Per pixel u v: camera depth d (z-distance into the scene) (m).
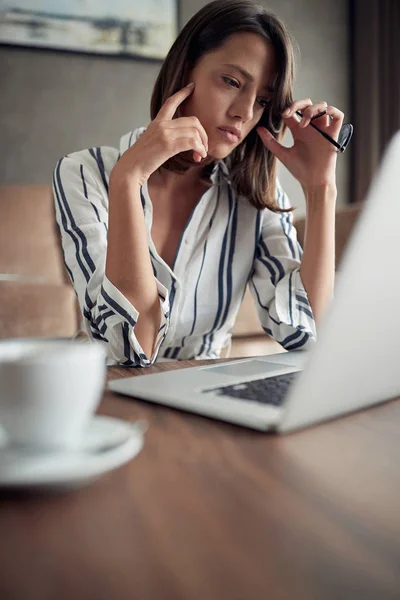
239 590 0.22
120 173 0.90
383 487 0.32
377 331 0.41
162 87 1.13
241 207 1.24
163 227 1.20
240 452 0.38
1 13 2.84
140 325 0.86
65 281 2.46
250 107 1.05
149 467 0.36
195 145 0.93
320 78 3.56
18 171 2.95
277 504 0.30
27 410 0.31
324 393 0.42
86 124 3.05
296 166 1.15
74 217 1.08
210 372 0.62
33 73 2.93
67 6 2.94
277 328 1.08
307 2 3.49
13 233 2.42
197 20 1.06
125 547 0.25
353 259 0.36
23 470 0.29
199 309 1.20
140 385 0.55
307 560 0.24
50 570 0.24
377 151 3.48
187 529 0.27
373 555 0.25
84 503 0.30
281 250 1.22
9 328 2.12
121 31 3.05
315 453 0.38
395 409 0.49
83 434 0.36
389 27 3.37
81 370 0.32
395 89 3.36
